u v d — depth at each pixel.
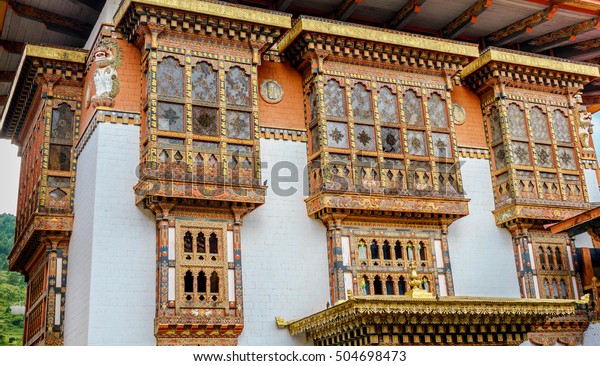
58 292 23.20
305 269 22.88
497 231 26.64
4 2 26.88
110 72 22.44
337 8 27.44
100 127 21.77
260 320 21.73
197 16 22.14
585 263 27.25
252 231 22.56
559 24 29.47
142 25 21.75
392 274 23.48
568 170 27.61
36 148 25.75
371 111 24.58
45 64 24.55
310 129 24.45
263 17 23.03
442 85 26.12
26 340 26.59
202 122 21.94
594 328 25.53
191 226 21.25
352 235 23.34
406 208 23.70
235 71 22.94
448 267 24.48
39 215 23.30
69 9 27.89
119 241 20.80
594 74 28.67
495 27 29.59
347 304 17.86
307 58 24.27
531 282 25.78
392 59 25.05
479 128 27.91
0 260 46.22
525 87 27.84
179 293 20.42
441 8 27.69
